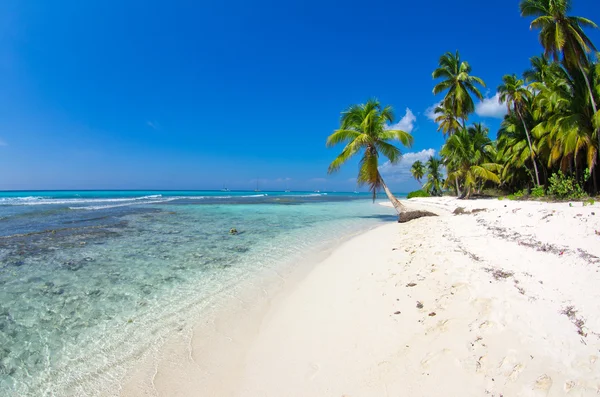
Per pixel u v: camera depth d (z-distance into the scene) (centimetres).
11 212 2502
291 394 360
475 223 1220
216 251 1121
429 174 5044
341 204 4425
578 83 2006
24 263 938
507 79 2738
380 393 339
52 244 1221
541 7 1870
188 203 4328
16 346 479
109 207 3284
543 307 430
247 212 2883
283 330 518
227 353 460
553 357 333
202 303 646
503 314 431
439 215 1833
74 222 1909
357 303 584
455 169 3600
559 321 391
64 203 3941
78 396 376
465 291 531
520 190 3297
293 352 447
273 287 741
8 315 583
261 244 1256
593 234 696
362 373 377
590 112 1975
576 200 1733
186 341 496
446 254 789
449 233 1105
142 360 446
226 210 3106
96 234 1475
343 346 443
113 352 466
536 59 2669
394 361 388
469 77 2925
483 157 3391
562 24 1820
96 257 1021
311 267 905
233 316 584
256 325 547
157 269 888
